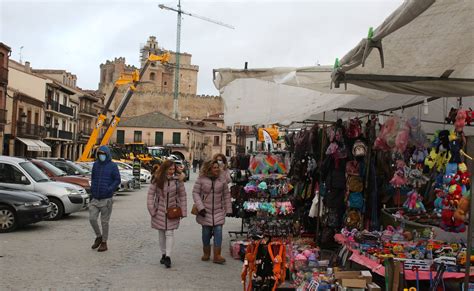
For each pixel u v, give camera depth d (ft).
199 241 38.11
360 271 19.06
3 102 137.08
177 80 394.93
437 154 22.94
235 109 30.78
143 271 27.04
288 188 31.83
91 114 233.55
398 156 27.22
